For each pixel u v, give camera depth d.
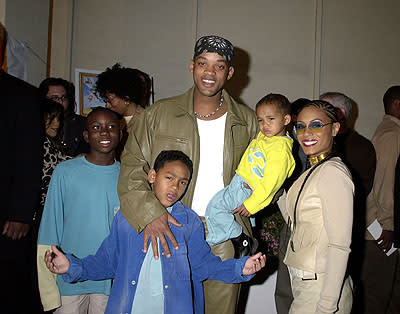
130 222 1.93
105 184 2.34
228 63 2.14
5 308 2.34
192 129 2.20
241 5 4.94
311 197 1.88
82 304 2.29
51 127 2.83
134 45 4.82
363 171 3.09
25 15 3.70
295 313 1.88
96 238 2.29
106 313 1.85
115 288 1.87
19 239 2.37
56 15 4.71
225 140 2.21
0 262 2.29
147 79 3.69
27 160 2.36
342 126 3.04
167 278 1.85
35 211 2.43
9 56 3.31
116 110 3.32
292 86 4.98
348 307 1.92
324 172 1.86
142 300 1.83
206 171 2.20
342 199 1.78
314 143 1.94
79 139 3.25
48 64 4.66
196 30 4.85
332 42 5.07
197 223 2.01
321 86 5.05
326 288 1.75
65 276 1.83
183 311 1.82
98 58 4.78
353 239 3.43
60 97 3.26
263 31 4.96
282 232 2.77
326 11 5.07
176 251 1.90
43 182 2.70
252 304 3.09
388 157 3.40
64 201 2.31
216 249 2.19
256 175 2.16
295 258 1.91
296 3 5.01
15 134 2.36
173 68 4.84
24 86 2.45
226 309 2.16
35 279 2.60
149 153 2.23
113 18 4.80
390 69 5.12
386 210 3.37
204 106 2.23
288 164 2.18
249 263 1.89
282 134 2.28
